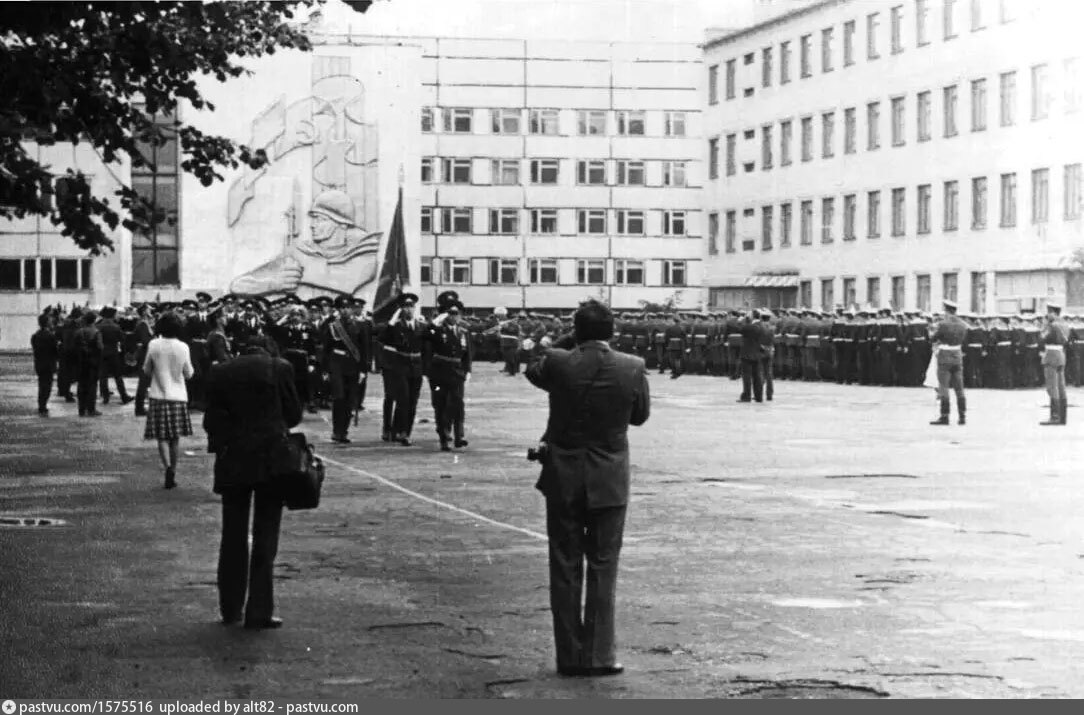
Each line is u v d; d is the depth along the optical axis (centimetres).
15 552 1873
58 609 1508
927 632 1378
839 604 1512
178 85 2669
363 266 10431
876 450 3284
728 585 1620
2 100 2461
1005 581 1642
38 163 2616
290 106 10356
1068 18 8225
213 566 1769
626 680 1211
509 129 13825
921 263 9581
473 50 13762
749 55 11744
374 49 10444
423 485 2619
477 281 13838
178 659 1287
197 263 10212
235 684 1201
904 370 6388
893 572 1700
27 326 10206
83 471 2861
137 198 2728
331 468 2919
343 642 1349
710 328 8025
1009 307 8700
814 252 10856
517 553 1852
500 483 2652
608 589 1235
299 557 1819
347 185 10412
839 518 2161
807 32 10906
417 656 1295
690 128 13962
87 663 1272
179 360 2577
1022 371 6153
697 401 5375
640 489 2533
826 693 1162
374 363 8150
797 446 3400
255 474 1402
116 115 2612
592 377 1245
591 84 13850
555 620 1238
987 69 8919
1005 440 3553
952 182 9281
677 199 13950
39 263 10194
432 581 1655
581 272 13912
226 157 2869
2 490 2547
